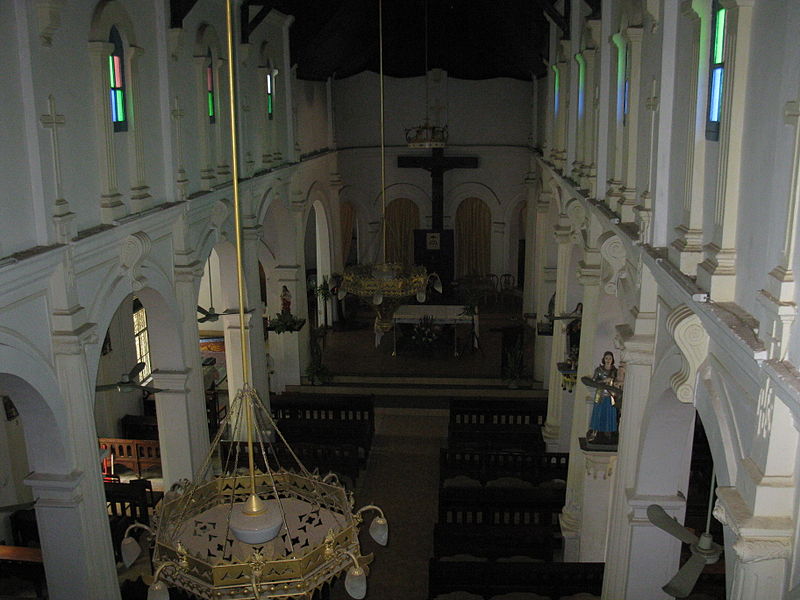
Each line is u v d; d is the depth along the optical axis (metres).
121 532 15.73
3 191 9.17
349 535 6.54
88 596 11.25
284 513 6.79
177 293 14.88
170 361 15.03
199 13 15.84
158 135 13.97
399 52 30.73
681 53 8.37
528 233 29.78
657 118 8.95
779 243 5.67
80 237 10.62
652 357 9.71
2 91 9.18
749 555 5.76
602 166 12.97
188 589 6.14
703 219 7.61
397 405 24.33
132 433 21.16
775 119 5.78
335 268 31.31
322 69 27.19
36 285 9.88
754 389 6.09
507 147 32.47
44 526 11.01
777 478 5.70
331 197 30.70
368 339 30.09
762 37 6.07
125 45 12.34
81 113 11.07
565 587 13.62
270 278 25.16
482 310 32.91
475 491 16.53
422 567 15.84
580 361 14.83
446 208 33.38
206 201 16.03
